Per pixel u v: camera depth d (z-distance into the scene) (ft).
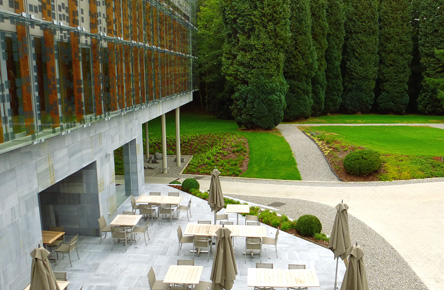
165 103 79.15
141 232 47.11
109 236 49.96
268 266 37.68
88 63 43.34
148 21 64.90
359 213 60.08
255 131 124.67
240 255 45.11
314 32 155.53
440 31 161.48
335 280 37.47
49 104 35.32
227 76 127.13
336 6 163.63
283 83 124.77
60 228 43.93
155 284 35.81
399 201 65.57
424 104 171.73
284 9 118.11
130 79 57.21
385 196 68.54
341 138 104.47
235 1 118.21
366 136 114.32
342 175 81.92
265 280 35.06
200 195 66.33
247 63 121.19
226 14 121.90
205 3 170.71
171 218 56.03
